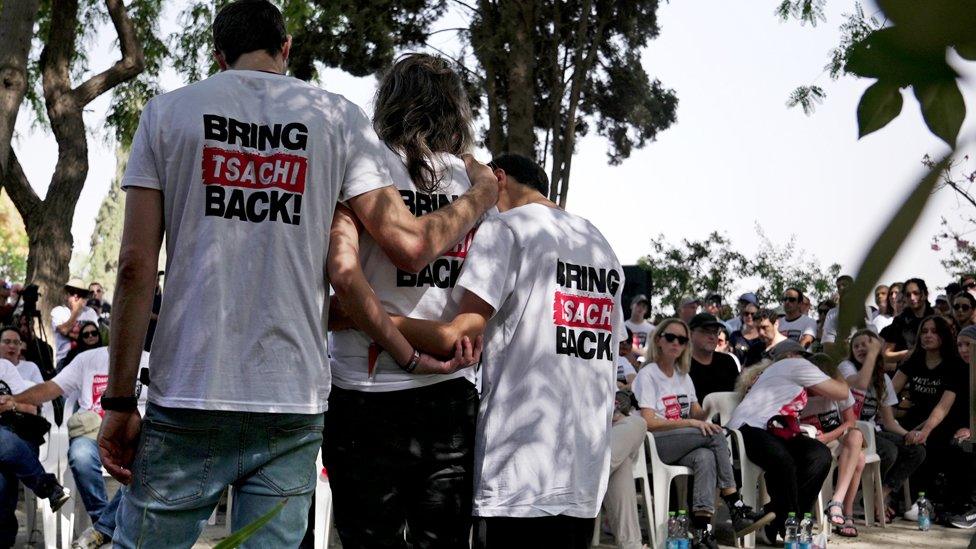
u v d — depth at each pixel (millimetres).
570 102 17359
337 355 3027
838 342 348
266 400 2377
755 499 7918
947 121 322
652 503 7785
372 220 2625
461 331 2945
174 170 2393
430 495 2998
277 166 2426
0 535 6262
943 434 9273
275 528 2406
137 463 2398
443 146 3080
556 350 3234
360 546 2959
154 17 16250
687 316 12336
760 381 8086
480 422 3268
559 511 3172
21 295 9461
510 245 3195
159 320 2402
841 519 8359
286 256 2418
